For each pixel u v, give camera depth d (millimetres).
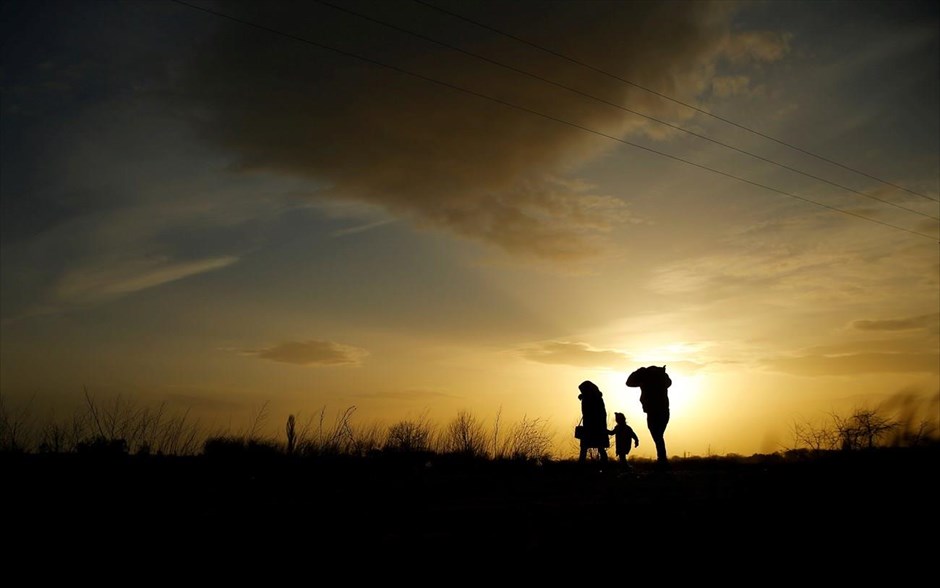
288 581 5969
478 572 6227
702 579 6051
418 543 7285
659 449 17141
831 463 11781
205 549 7082
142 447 13781
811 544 7137
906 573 6223
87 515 8789
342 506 9820
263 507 9625
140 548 7109
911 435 12820
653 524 8156
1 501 9539
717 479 12898
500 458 18078
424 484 12836
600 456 18062
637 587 5816
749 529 7801
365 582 5926
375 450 16984
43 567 6418
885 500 9078
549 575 6145
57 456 12750
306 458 15539
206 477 12367
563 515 8867
